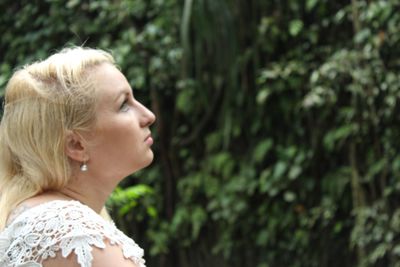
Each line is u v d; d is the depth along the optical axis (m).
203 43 6.50
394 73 5.79
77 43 6.97
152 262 6.80
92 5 6.82
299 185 6.24
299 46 6.32
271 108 6.40
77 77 1.82
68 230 1.72
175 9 6.64
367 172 5.94
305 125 6.27
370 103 5.84
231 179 6.46
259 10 6.50
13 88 1.86
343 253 6.15
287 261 6.33
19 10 7.24
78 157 1.83
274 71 6.21
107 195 1.91
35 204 1.81
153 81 6.73
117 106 1.84
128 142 1.85
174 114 6.84
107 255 1.71
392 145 5.81
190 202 6.64
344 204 6.10
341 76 6.00
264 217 6.36
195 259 6.70
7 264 1.76
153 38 6.69
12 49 7.17
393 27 5.80
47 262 1.71
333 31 6.24
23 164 1.85
